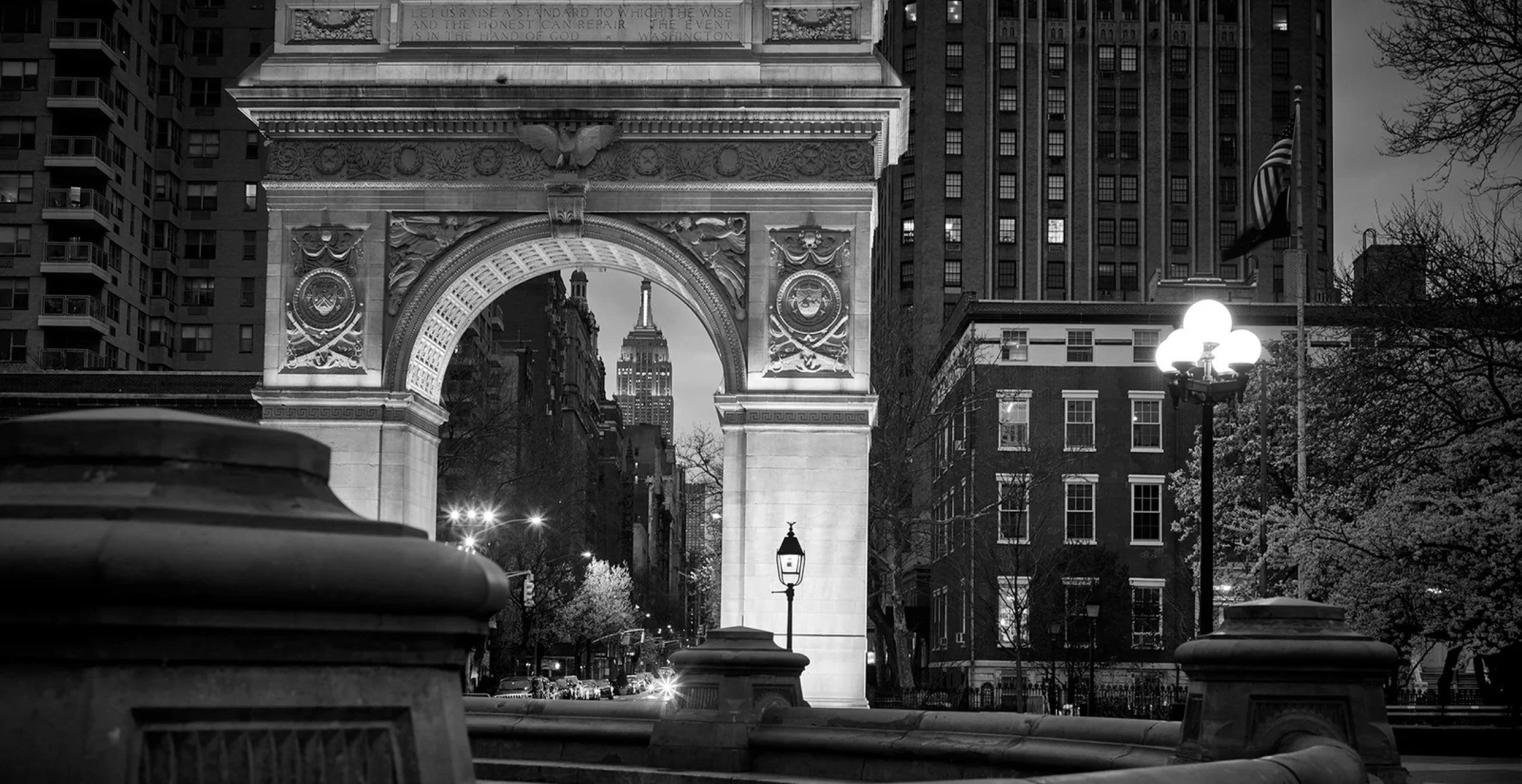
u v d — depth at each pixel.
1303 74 154.88
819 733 21.69
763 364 48.06
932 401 81.69
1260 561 49.91
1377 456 42.03
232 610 3.63
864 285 48.41
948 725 20.64
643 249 48.69
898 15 158.75
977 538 86.00
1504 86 33.81
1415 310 37.25
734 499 47.78
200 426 3.88
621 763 25.05
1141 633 86.69
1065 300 151.38
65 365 97.44
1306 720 12.26
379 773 3.91
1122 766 17.19
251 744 3.71
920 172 154.62
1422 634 44.38
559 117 48.53
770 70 48.50
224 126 112.81
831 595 46.66
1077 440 89.31
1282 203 54.72
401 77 48.69
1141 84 155.38
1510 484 41.84
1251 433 68.88
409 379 49.31
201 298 111.81
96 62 102.31
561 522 127.19
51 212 99.06
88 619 3.47
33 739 3.44
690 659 22.80
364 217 48.91
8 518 3.49
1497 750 39.44
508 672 113.62
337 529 3.88
